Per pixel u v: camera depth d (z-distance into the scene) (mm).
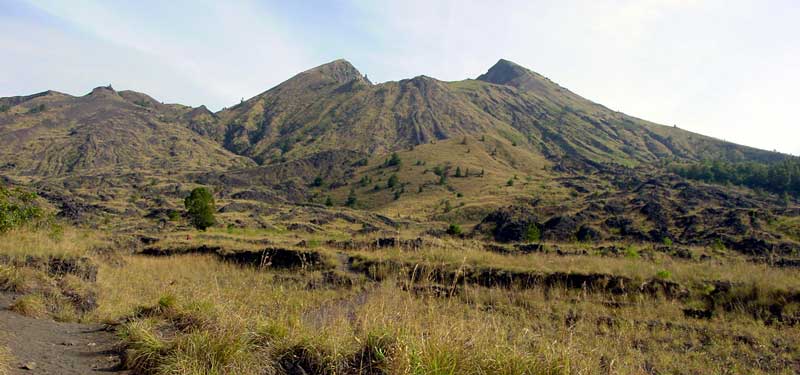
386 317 5922
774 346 8906
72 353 5980
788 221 42031
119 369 5488
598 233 45812
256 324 6184
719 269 14094
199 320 6656
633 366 7121
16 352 5512
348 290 13609
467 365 4984
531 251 23672
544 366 5277
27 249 10461
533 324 9891
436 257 16781
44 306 8273
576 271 14008
